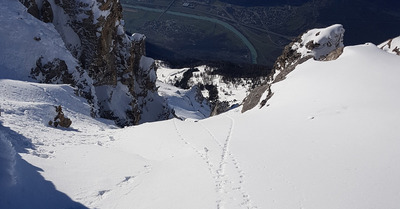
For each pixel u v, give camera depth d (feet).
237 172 67.87
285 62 269.44
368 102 98.07
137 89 306.96
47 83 169.68
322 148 75.41
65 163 67.56
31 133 84.64
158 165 75.25
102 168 68.64
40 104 115.75
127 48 247.70
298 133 89.40
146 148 97.55
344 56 155.22
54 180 57.98
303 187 59.52
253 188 60.13
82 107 162.61
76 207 52.06
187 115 449.48
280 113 117.19
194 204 54.29
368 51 152.97
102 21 208.13
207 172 67.46
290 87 145.38
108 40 220.43
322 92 120.78
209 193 57.67
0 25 160.66
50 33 182.39
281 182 62.08
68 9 203.82
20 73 158.92
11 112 100.48
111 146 97.30
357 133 78.95
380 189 55.83
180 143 97.55
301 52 255.09
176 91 559.38
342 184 58.90
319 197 55.83
